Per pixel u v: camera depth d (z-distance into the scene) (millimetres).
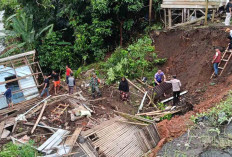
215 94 10070
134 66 13391
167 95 11898
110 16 15773
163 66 13609
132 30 16484
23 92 11414
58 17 18000
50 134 9055
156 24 15688
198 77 11484
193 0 13773
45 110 10445
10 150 7859
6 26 18984
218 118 8086
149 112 10617
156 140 8570
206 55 11766
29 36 15805
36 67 15000
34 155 7781
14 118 9953
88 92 12344
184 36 13141
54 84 12273
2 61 11867
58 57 16062
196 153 6992
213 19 13578
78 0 16250
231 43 10914
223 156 6738
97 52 16016
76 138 8430
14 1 18156
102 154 8062
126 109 11102
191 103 10312
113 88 12609
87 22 17281
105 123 9602
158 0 15164
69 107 10711
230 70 10852
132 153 8234
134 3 14781
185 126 8422
